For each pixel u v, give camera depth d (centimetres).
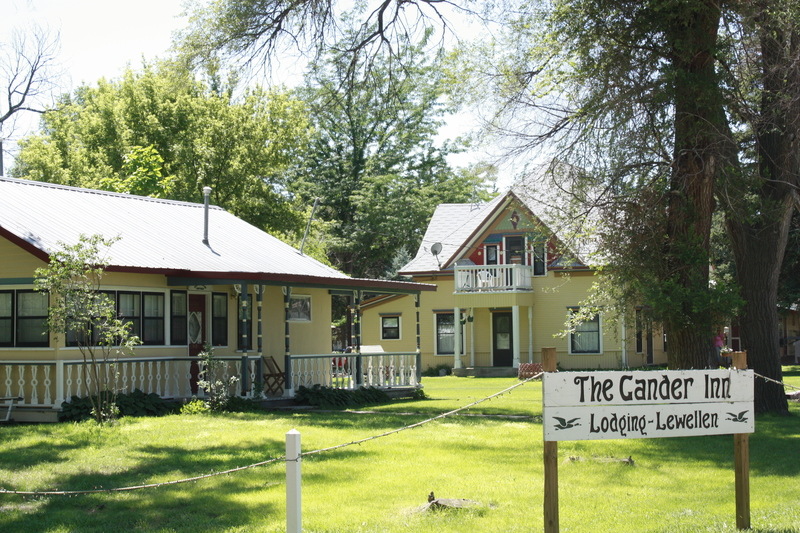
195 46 1962
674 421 783
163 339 2142
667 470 1254
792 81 1820
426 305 4359
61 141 4425
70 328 1712
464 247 4241
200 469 1243
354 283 2428
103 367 1772
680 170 1759
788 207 1966
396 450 1423
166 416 1889
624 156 1745
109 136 4250
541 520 931
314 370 2498
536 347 4147
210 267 2205
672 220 1791
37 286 1656
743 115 1847
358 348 2591
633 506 1007
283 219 4394
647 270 1803
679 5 1619
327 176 5894
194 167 4134
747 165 1912
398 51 2097
